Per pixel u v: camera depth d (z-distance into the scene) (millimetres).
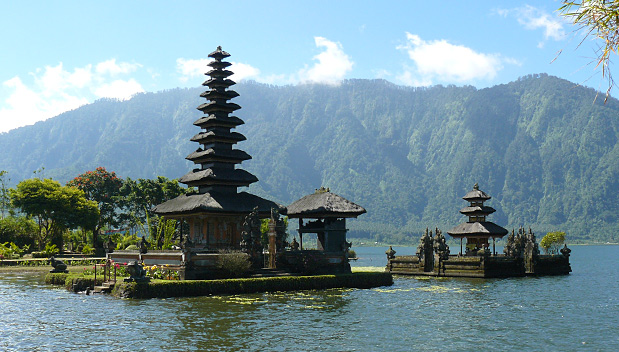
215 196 53281
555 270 75812
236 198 54688
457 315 34938
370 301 40812
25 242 112312
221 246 52906
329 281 49000
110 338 26922
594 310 38062
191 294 42094
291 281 46750
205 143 58562
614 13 8984
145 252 52844
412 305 39000
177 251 47156
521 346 26203
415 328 30234
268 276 49031
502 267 66875
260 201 56375
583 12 9148
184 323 30797
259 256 50094
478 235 71812
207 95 58781
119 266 51969
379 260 146625
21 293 45844
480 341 27156
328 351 24688
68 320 31750
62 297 42562
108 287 44000
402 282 58375
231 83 58938
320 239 58125
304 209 57375
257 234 50219
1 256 86938
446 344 26406
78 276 49625
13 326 30047
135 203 120125
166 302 38875
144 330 28844
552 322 32875
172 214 54875
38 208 104250
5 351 24500
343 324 31062
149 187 112938
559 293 49125
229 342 26203
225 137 56906
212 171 55188
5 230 111438
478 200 74250
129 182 131375
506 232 73438
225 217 53500
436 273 67375
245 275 47531
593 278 69812
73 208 109375
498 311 36969
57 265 57812
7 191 132500
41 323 30891
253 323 30984
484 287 53469
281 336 27609
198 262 45969
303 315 33875
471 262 65188
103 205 134625
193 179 55938
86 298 41656
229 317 32844
